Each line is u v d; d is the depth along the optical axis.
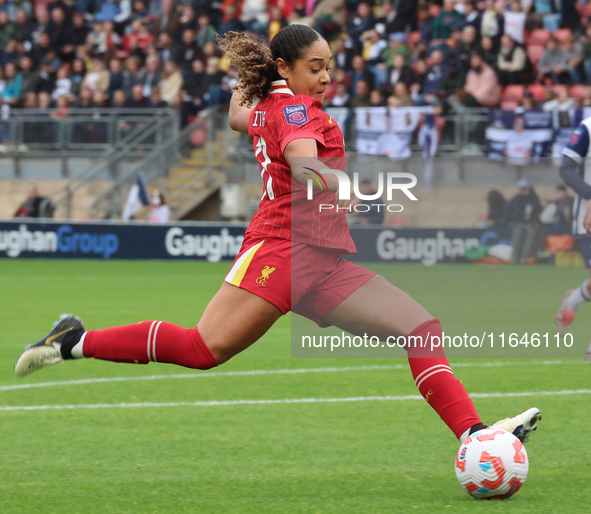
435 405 12.19
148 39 75.50
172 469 13.84
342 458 14.48
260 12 74.56
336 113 61.59
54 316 34.22
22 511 11.62
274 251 11.62
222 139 67.06
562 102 58.94
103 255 62.88
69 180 69.12
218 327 11.73
